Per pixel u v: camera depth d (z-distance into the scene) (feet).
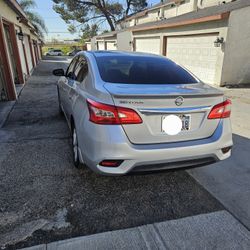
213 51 34.88
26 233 6.81
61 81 15.11
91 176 9.75
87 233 6.85
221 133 8.23
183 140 7.73
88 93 8.27
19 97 25.71
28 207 7.87
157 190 8.95
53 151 12.09
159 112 7.22
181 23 39.99
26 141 13.38
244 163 11.00
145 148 7.25
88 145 7.56
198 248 6.38
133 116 7.04
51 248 6.30
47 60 96.68
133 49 66.59
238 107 21.93
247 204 8.22
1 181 9.34
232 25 31.22
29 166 10.54
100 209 7.86
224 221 7.39
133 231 6.94
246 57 33.40
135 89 7.68
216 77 34.30
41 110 20.24
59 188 8.93
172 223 7.29
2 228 6.97
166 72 9.78
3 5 24.97
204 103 7.75
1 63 22.72
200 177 9.85
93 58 10.26
